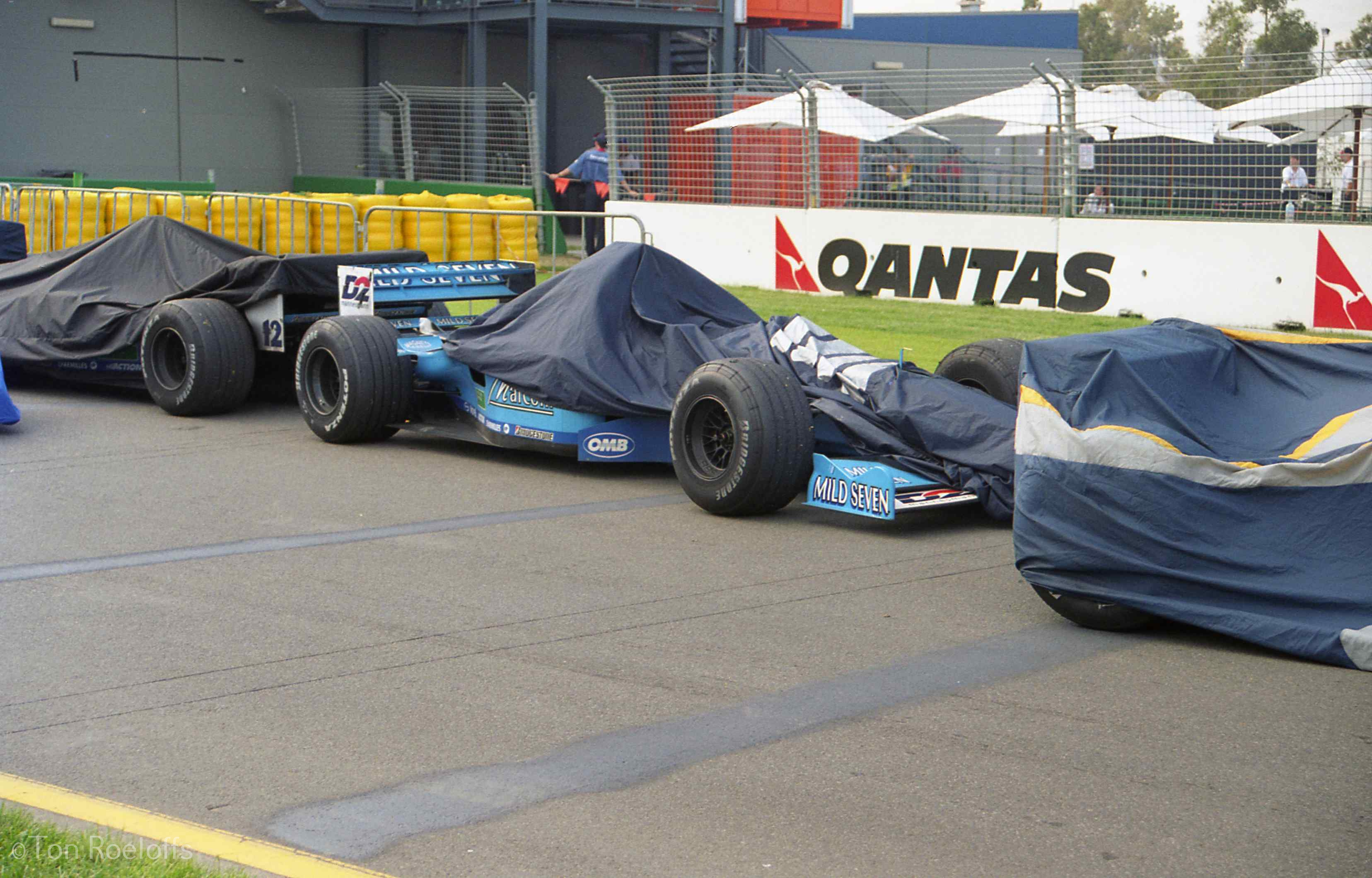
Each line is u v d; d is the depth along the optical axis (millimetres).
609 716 4352
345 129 29219
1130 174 15906
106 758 3996
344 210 15664
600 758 4020
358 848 3441
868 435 7027
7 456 8461
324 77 30172
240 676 4691
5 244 12812
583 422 8016
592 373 7906
